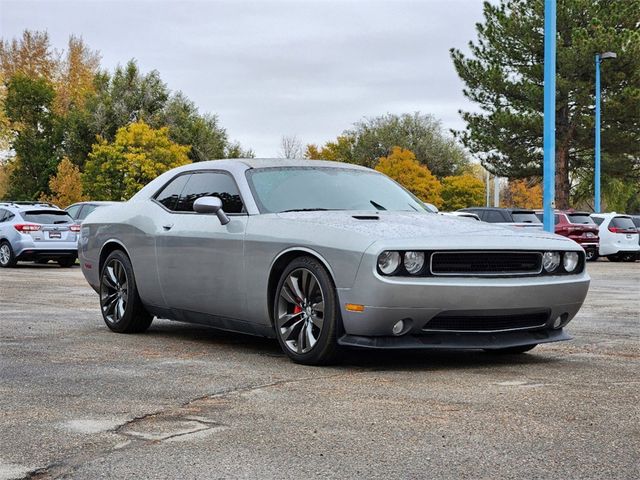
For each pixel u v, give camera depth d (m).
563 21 37.44
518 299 5.39
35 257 20.05
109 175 40.75
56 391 4.64
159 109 53.38
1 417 4.02
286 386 4.79
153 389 4.70
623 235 26.69
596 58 34.19
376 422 3.89
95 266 7.62
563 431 3.72
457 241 5.31
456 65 40.41
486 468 3.17
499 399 4.41
